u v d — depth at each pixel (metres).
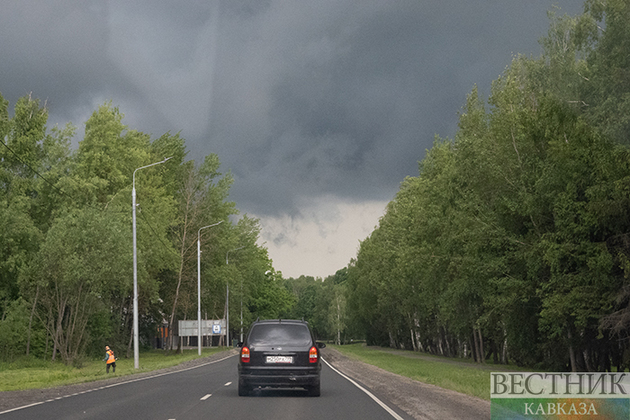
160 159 69.50
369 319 103.12
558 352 38.38
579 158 29.02
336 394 18.23
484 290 38.78
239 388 17.53
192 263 70.69
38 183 48.88
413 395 17.19
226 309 91.38
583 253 30.25
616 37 27.42
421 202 51.84
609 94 27.03
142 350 76.81
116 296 60.78
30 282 44.88
